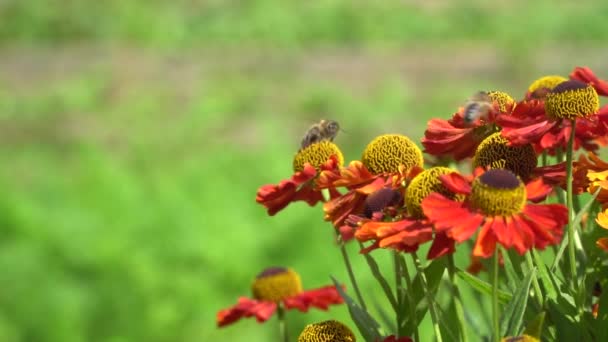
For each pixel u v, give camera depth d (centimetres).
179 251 950
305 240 925
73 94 1984
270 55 2517
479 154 230
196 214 1019
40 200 1089
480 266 282
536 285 218
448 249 200
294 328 819
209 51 2586
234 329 847
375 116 1789
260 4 2828
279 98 1989
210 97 1955
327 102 1881
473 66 2266
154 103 1950
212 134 1755
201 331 864
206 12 2848
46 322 869
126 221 1005
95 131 1809
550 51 2384
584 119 227
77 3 2814
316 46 2653
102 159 1262
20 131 1834
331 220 238
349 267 244
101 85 2122
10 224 974
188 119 1781
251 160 1296
